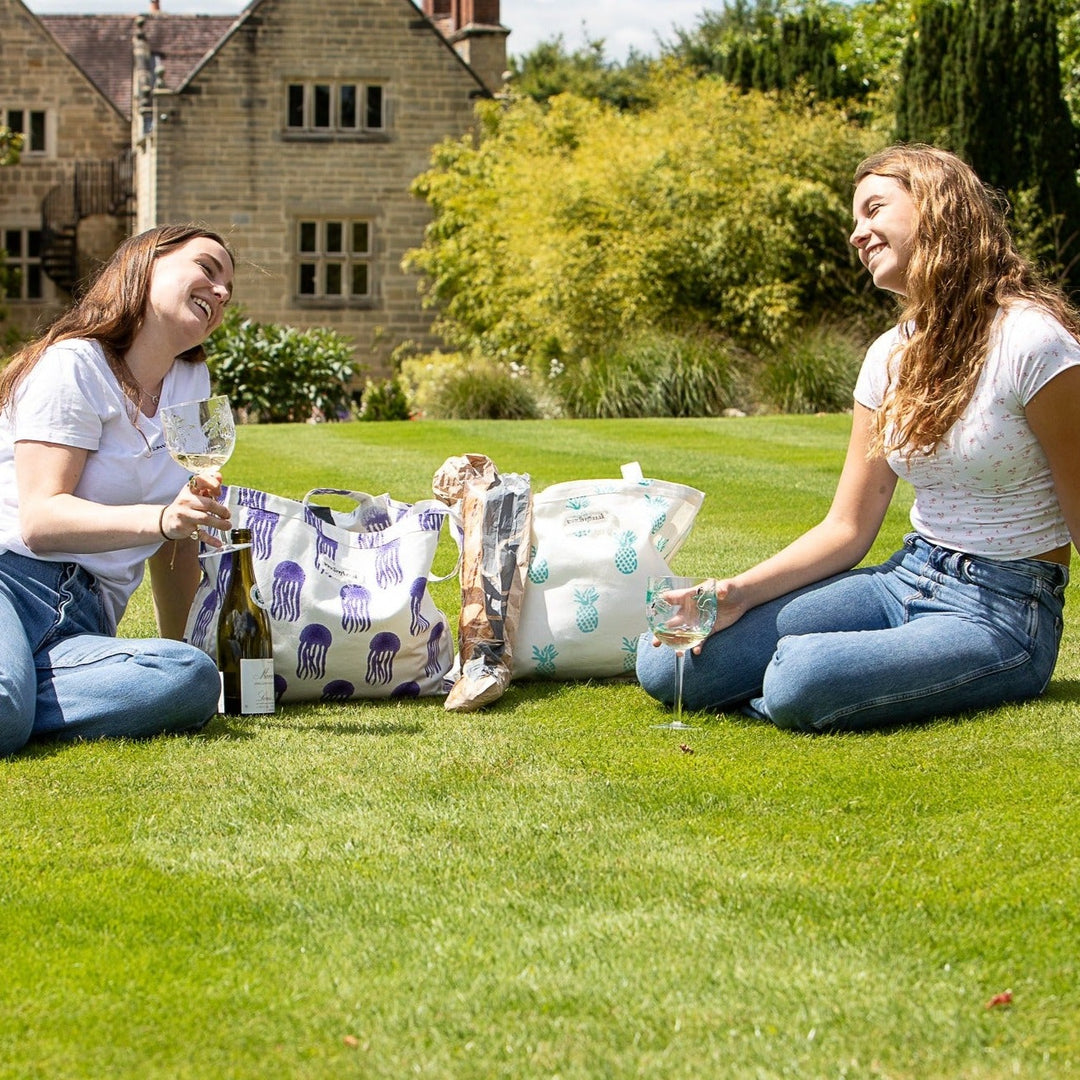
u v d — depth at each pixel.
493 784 3.09
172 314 3.73
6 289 28.08
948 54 19.03
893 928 2.29
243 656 3.82
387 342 24.83
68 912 2.37
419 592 4.04
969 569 3.64
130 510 3.50
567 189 19.94
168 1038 1.95
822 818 2.83
